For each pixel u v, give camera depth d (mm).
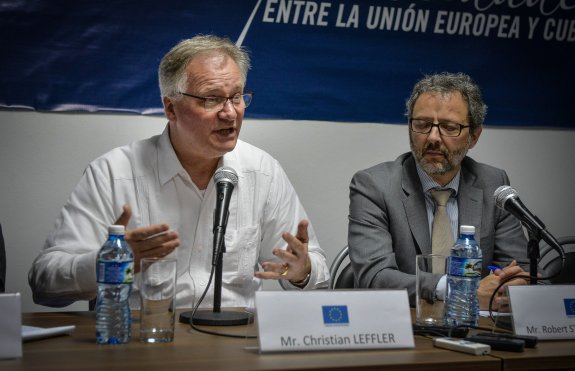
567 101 3691
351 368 1389
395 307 1588
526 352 1584
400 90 3463
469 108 2502
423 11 3467
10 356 1390
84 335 1643
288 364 1387
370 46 3410
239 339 1634
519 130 3648
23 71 3012
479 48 3555
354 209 2580
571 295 1782
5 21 2984
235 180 1892
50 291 2066
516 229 2615
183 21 3164
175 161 2336
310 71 3342
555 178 3703
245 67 2344
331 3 3344
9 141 3025
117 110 3121
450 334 1705
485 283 2059
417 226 2506
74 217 2281
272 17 3275
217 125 2238
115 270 1551
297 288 2123
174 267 1586
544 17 3637
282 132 3328
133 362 1373
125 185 2340
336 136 3402
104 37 3092
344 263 3402
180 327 1769
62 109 3062
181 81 2238
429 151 2479
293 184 3352
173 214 2348
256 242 2414
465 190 2578
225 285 2346
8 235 3043
